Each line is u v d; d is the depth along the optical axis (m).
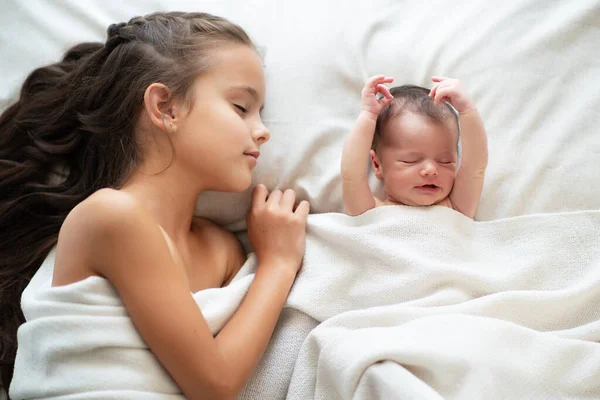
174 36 0.93
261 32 1.09
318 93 1.06
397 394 0.72
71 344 0.77
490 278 0.91
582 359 0.80
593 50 1.00
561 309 0.88
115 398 0.76
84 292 0.78
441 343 0.78
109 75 0.95
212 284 0.99
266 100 1.06
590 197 0.96
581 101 0.99
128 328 0.79
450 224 0.96
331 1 1.09
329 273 0.95
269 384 0.90
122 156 0.92
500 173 0.99
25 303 0.83
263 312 0.89
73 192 1.00
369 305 0.94
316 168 1.05
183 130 0.90
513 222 0.96
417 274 0.91
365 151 0.97
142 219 0.80
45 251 1.00
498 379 0.77
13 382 0.81
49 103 1.03
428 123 0.95
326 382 0.82
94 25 1.12
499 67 1.02
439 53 1.04
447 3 1.07
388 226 0.95
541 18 1.03
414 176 0.95
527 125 1.00
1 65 1.11
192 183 0.93
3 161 1.03
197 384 0.79
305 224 1.01
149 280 0.78
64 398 0.76
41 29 1.12
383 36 1.06
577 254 0.92
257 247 1.00
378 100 1.00
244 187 0.95
